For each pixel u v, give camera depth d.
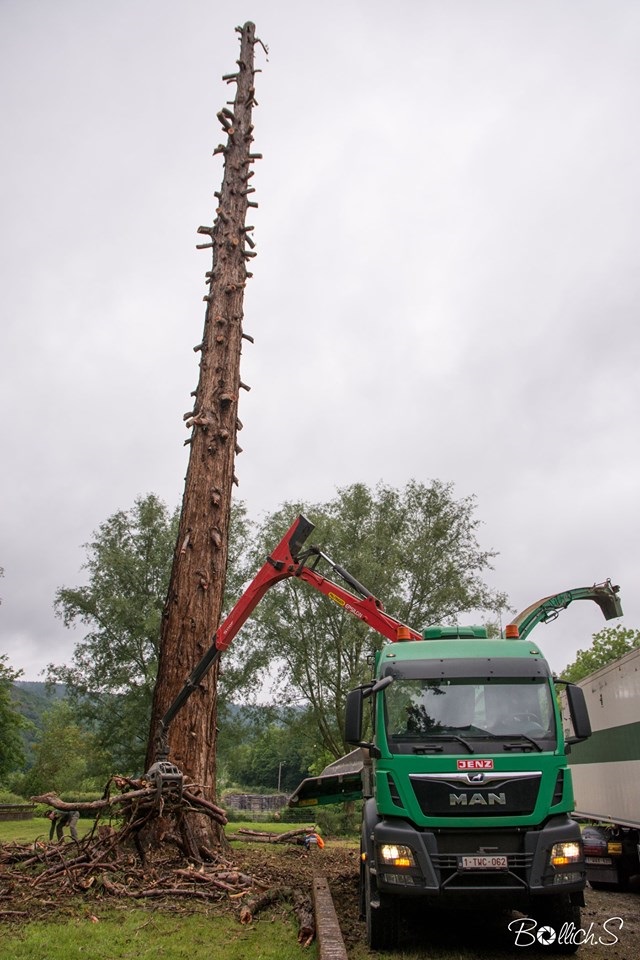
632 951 6.80
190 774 11.31
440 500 34.62
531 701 7.13
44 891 8.25
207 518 12.77
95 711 31.12
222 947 6.32
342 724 31.08
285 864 11.95
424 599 33.59
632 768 10.28
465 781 6.56
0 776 43.31
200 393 13.68
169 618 12.26
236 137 15.55
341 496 34.38
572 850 6.45
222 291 14.28
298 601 32.81
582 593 13.63
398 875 6.42
